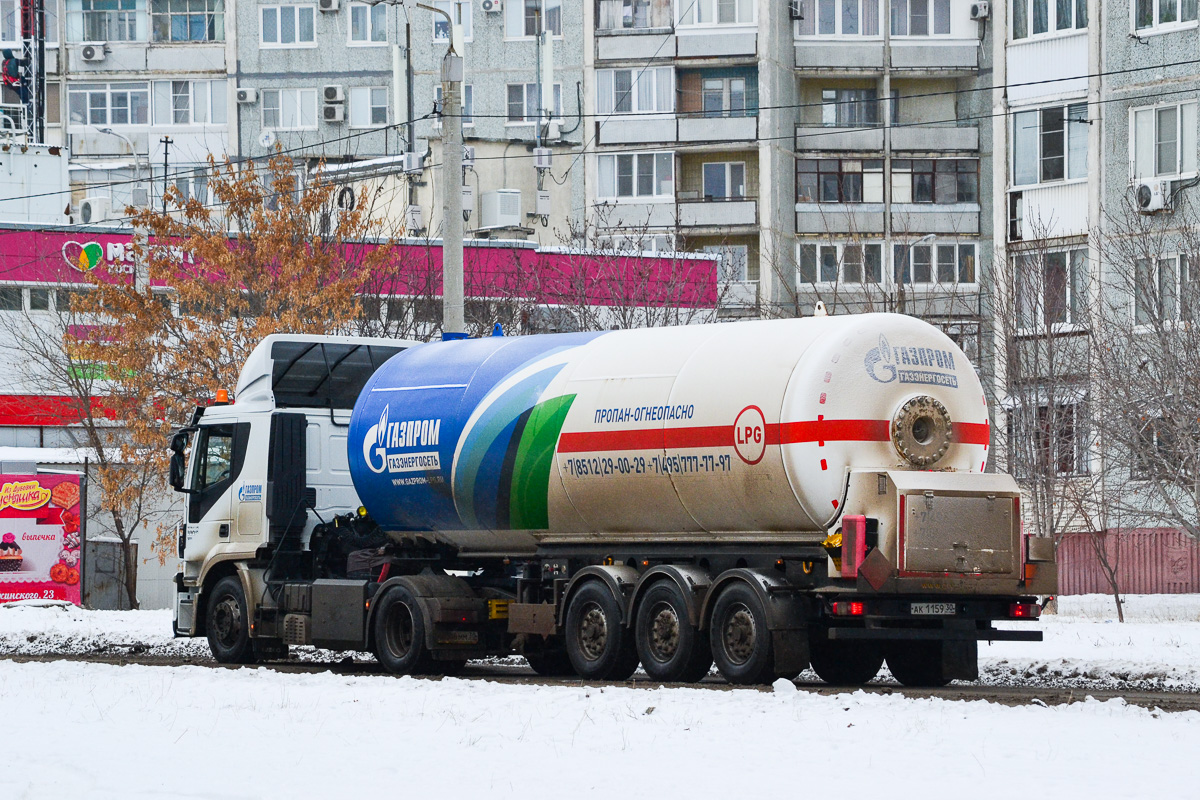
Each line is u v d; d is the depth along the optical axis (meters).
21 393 92.25
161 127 142.75
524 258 90.56
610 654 34.50
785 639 31.58
